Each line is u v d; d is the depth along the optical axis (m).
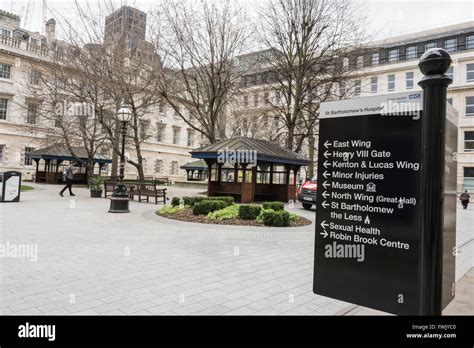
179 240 7.81
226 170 18.66
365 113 2.88
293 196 20.28
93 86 21.06
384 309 2.72
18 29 40.81
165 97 21.91
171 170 50.59
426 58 2.16
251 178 17.58
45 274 4.91
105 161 34.69
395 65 44.66
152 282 4.70
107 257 6.02
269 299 4.20
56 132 27.81
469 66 40.81
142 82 22.84
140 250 6.65
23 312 3.57
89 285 4.49
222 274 5.22
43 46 36.12
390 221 2.72
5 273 4.91
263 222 10.50
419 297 2.39
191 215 11.55
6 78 34.72
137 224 9.97
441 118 2.14
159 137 48.78
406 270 2.62
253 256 6.52
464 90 40.53
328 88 23.92
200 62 22.00
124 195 12.82
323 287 3.07
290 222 11.03
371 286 2.79
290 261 6.22
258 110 28.09
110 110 22.08
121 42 19.70
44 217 10.59
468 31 41.22
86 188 26.58
